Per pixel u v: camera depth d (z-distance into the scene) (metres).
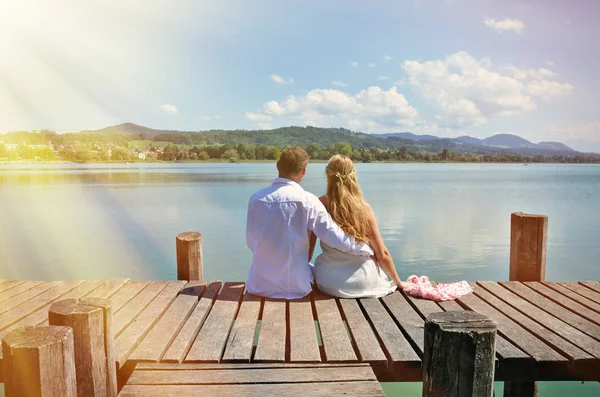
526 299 4.29
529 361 3.02
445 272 10.50
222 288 4.64
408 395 5.55
